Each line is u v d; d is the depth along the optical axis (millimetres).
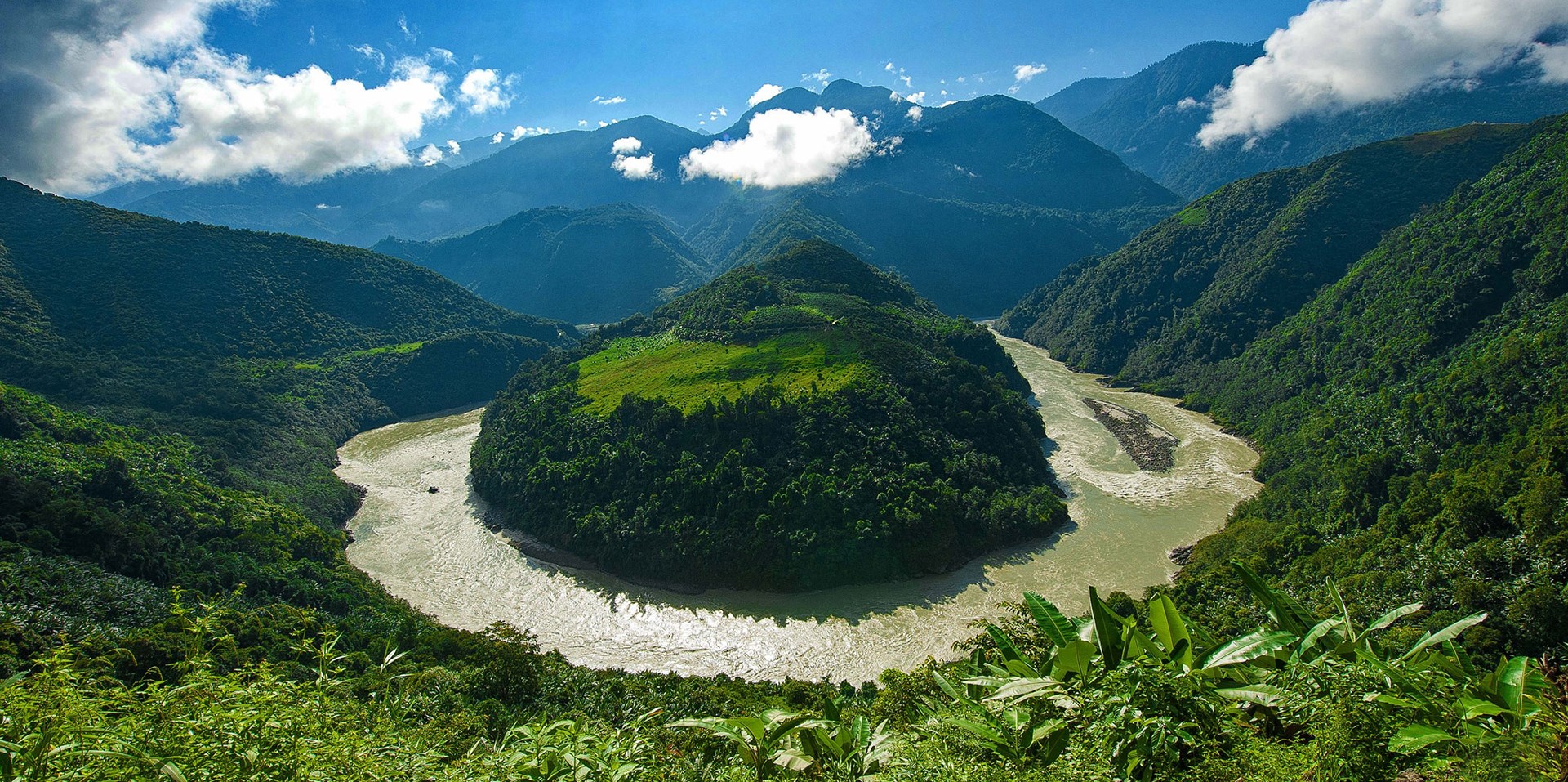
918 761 7984
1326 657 7695
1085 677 8047
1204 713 7352
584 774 8328
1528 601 33062
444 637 50781
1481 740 6312
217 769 6152
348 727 8156
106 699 6316
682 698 39094
